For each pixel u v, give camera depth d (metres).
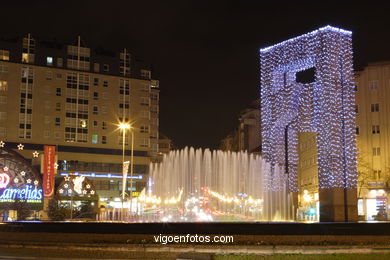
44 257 23.91
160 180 92.94
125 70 114.31
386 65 76.56
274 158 51.94
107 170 108.00
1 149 78.75
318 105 49.38
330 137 48.06
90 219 71.56
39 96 105.00
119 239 27.06
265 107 53.00
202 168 81.94
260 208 62.44
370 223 26.31
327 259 21.44
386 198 71.62
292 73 52.66
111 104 111.19
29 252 25.25
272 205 51.22
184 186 84.56
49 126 104.81
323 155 48.59
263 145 52.75
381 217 64.88
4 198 78.75
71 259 23.23
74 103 107.94
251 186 70.94
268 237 26.00
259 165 69.31
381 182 72.31
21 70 104.38
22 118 102.81
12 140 101.12
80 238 27.62
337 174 47.59
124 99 112.75
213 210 78.12
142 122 113.44
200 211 78.25
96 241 26.75
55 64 107.75
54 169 83.75
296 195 51.94
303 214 65.31
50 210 75.00
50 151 84.06
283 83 52.59
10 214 81.44
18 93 103.31
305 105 52.84
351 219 47.50
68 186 89.06
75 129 106.94
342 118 48.84
